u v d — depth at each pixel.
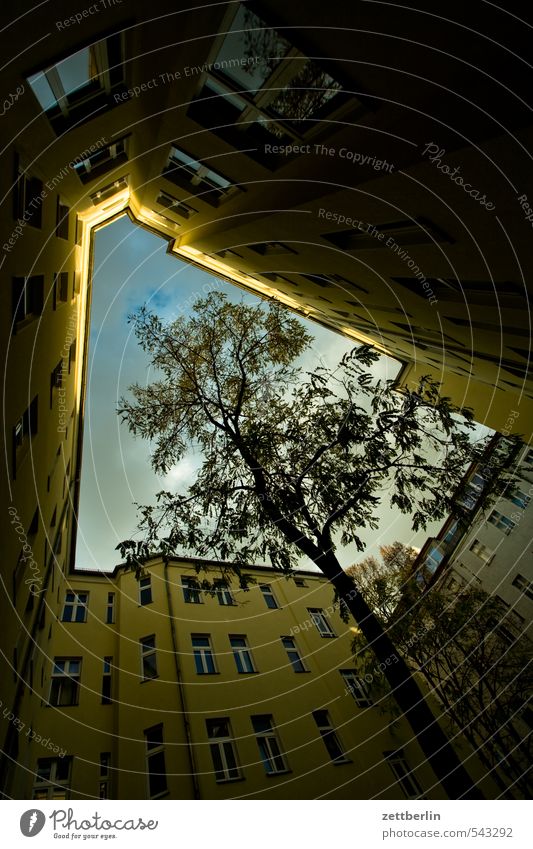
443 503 10.43
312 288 15.64
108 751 13.99
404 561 23.34
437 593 18.66
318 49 4.97
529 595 25.47
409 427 10.52
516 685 17.64
